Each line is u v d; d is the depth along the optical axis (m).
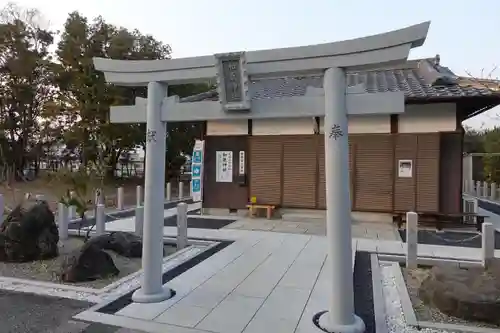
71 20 18.14
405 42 3.28
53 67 18.42
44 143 22.67
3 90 20.69
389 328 3.53
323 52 3.56
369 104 3.45
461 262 5.65
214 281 4.87
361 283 4.88
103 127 17.55
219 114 4.00
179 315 3.77
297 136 10.11
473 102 8.54
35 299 4.27
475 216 8.58
